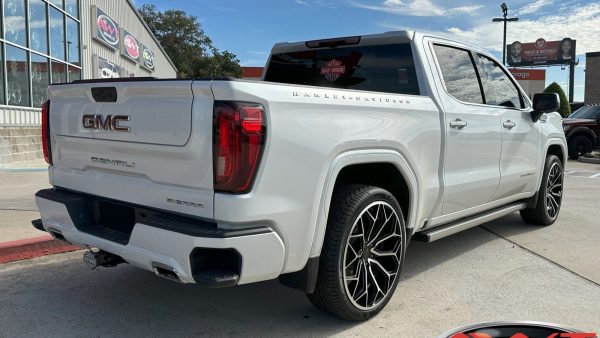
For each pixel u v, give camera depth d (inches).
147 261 112.9
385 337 128.3
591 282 168.4
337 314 130.5
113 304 147.7
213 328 132.6
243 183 104.0
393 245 142.7
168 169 113.0
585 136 666.8
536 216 240.4
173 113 109.7
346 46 180.7
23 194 289.3
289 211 111.3
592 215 273.4
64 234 137.5
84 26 728.3
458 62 178.7
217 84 103.3
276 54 203.9
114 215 132.2
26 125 486.0
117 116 122.0
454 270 179.9
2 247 182.5
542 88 2075.5
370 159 130.6
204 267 106.6
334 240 123.3
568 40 2411.4
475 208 185.0
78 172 139.7
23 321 135.6
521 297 155.2
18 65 500.4
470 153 173.3
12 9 487.5
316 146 115.3
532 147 217.3
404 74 164.6
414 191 147.3
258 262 107.7
